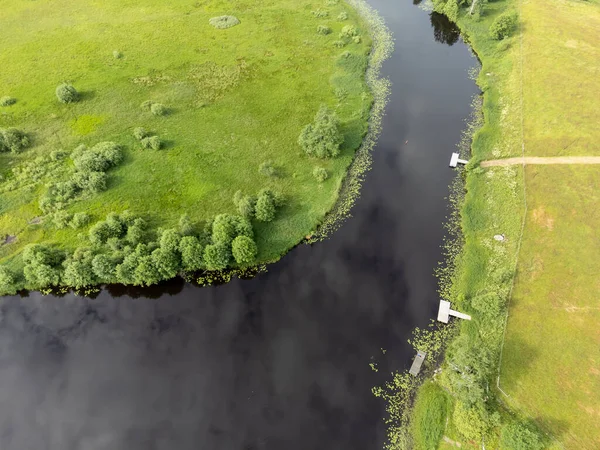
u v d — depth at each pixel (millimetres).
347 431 47781
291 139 80062
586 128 76000
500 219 66438
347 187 73125
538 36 100188
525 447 42125
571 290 56906
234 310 58281
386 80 95438
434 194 72438
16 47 101562
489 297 54781
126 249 59719
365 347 54375
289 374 52250
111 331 56688
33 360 53781
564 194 67375
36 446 47156
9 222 66000
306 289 60219
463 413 45781
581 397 47812
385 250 64500
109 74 93625
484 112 86438
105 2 118938
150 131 80875
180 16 113688
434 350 53656
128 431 48219
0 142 75062
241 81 93000
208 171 74000
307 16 114688
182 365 53344
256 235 65125
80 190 70312
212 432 48094
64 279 59156
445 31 112250
